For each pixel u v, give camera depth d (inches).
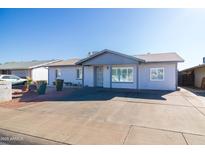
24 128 180.5
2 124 194.1
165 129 176.2
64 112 249.9
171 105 301.0
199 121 204.5
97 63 576.1
